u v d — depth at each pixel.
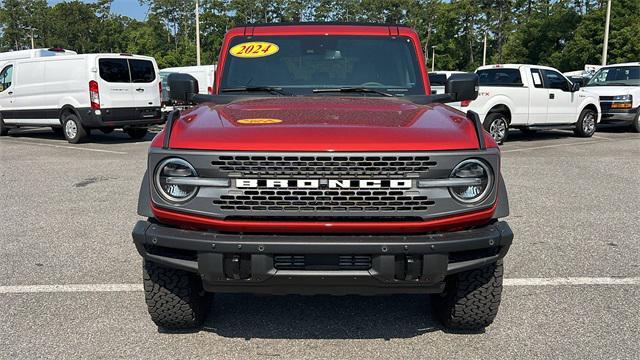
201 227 3.23
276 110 3.75
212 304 4.42
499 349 3.71
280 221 3.17
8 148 14.03
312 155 3.09
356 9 87.44
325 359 3.60
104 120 14.70
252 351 3.70
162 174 3.24
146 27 77.12
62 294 4.61
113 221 6.88
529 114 14.87
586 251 5.71
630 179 9.61
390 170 3.13
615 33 49.41
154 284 3.70
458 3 89.56
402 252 3.11
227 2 72.38
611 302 4.45
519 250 5.75
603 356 3.60
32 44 94.81
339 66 4.76
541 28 64.81
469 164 3.21
